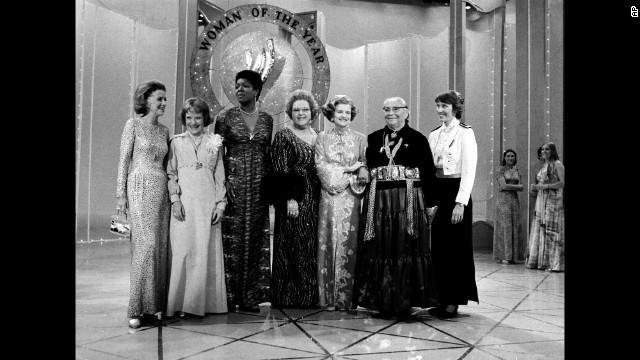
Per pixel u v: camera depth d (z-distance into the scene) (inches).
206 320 126.1
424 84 346.6
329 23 370.3
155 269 121.6
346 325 121.3
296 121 144.0
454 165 134.6
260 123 141.0
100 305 140.6
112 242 297.3
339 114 141.2
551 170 230.2
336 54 362.9
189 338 107.8
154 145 124.7
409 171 128.7
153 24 326.3
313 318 129.3
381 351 98.0
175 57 324.8
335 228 141.3
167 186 127.5
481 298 158.4
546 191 228.5
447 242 133.4
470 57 337.1
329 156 141.7
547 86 268.7
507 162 258.1
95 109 288.7
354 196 142.0
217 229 133.5
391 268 126.9
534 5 271.9
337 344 103.2
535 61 271.7
